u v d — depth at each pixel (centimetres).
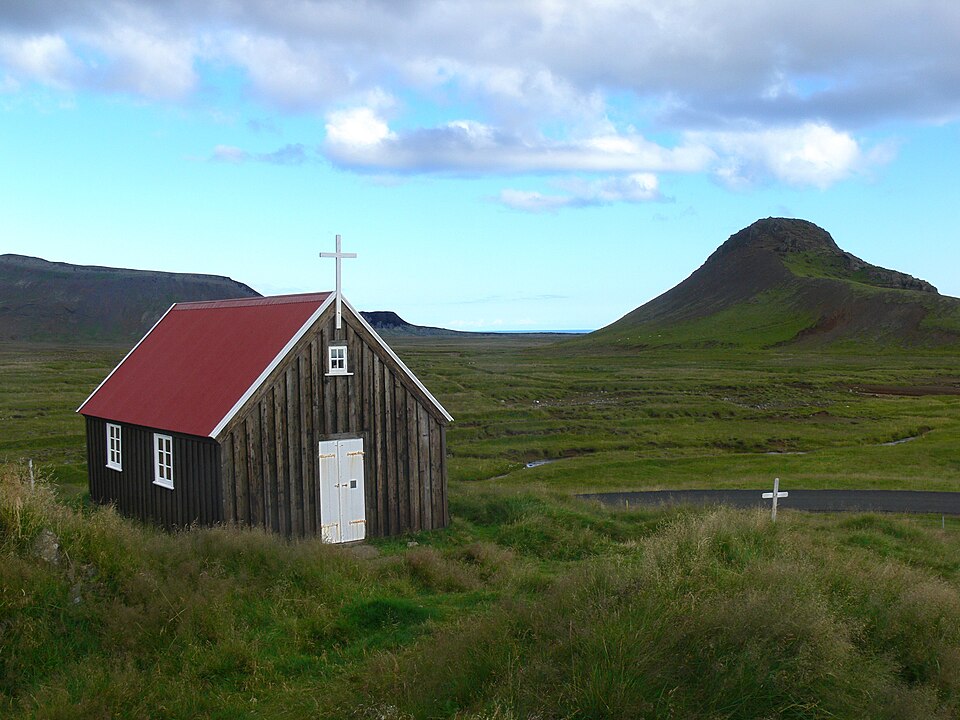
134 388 2516
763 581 1028
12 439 4653
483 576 1526
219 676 927
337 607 1149
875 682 766
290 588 1212
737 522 1781
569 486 3775
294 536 1781
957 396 8656
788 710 711
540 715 691
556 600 989
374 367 2162
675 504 2595
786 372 11675
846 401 8212
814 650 782
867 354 17562
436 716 743
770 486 3606
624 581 1012
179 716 821
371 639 1056
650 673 734
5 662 881
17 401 6341
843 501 3183
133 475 2377
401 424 2203
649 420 6462
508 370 11700
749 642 776
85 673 874
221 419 1922
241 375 2053
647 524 2159
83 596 1027
